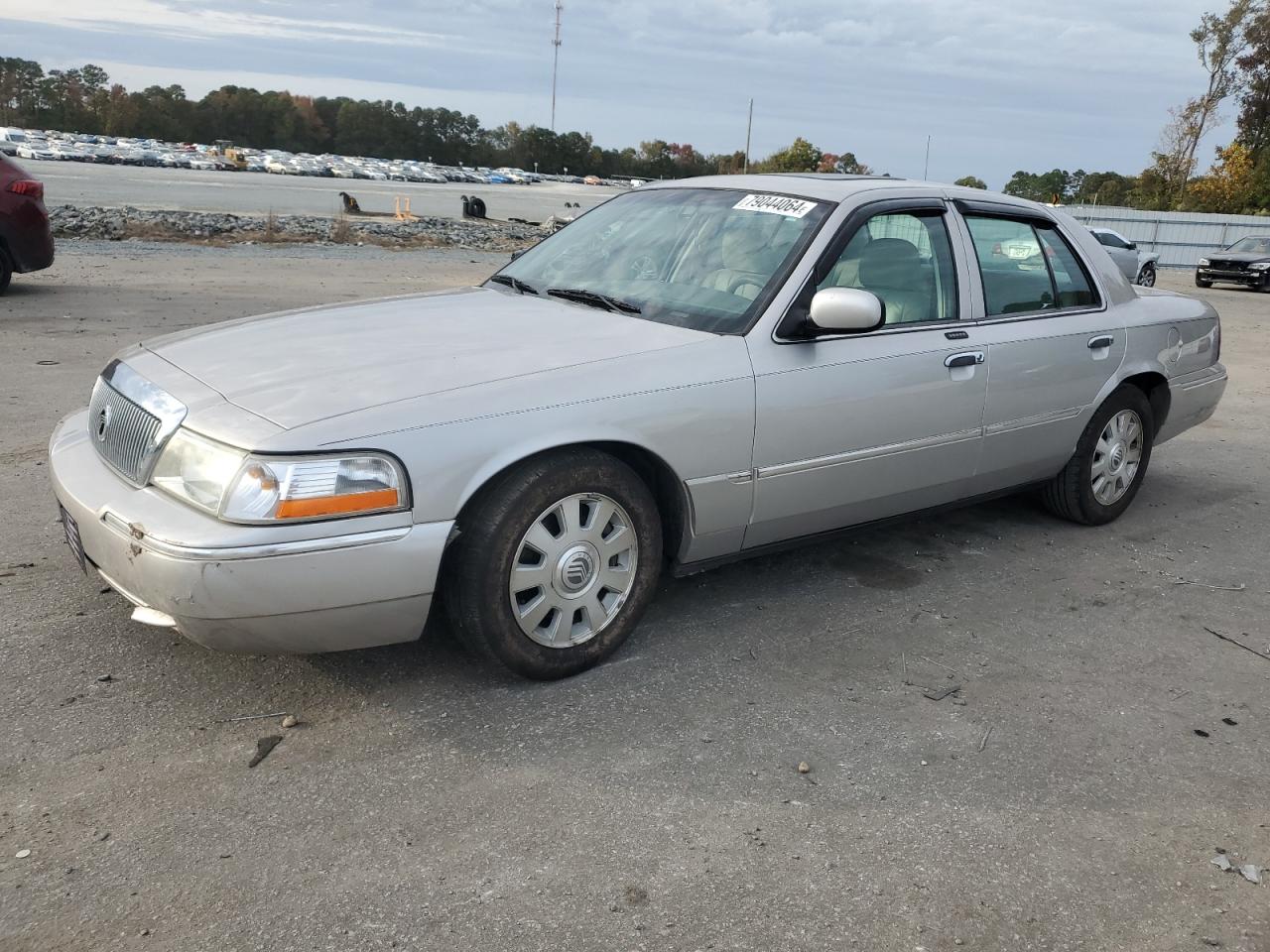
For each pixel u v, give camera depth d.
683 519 3.64
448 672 3.48
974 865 2.63
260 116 149.88
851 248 4.02
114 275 14.34
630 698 3.38
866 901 2.48
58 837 2.56
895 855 2.65
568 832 2.68
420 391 3.10
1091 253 5.20
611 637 3.54
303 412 2.96
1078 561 4.91
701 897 2.46
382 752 3.00
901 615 4.17
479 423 3.07
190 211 27.02
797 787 2.92
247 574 2.80
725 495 3.67
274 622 2.89
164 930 2.27
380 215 34.22
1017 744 3.22
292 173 100.56
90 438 3.50
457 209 43.28
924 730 3.28
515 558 3.21
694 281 4.00
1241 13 50.31
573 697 3.36
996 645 3.95
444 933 2.30
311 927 2.30
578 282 4.27
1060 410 4.84
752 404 3.63
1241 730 3.39
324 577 2.88
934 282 4.34
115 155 95.44
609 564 3.49
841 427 3.92
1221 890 2.59
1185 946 2.39
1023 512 5.66
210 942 2.25
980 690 3.57
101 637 3.60
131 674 3.36
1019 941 2.38
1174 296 5.79
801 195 4.19
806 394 3.78
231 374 3.26
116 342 9.05
